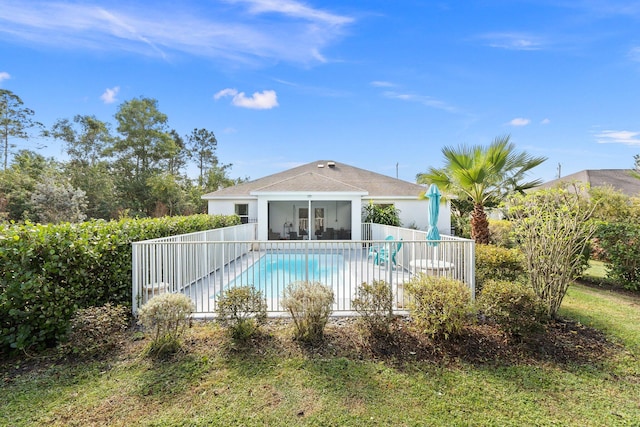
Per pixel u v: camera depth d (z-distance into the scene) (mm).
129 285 6238
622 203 11852
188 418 3291
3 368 4180
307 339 4887
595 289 8500
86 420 3254
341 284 8688
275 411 3412
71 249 4914
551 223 5996
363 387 3852
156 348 4516
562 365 4406
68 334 4672
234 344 4785
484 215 10148
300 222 24453
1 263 4176
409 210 19391
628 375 4211
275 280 9602
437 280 5273
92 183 30156
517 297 4836
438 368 4285
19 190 21406
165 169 40750
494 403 3600
